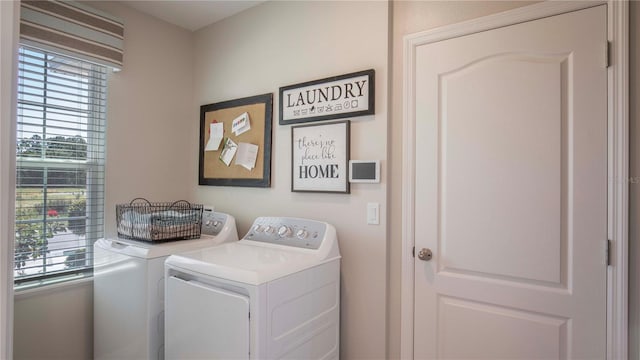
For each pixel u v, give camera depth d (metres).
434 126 1.59
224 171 2.29
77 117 2.00
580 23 1.30
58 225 1.93
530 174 1.38
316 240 1.63
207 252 1.57
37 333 1.81
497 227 1.44
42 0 1.76
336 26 1.82
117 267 1.71
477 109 1.49
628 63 1.22
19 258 1.78
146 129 2.29
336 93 1.79
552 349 1.34
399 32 1.69
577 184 1.30
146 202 2.29
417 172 1.62
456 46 1.54
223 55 2.37
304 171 1.90
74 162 1.99
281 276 1.29
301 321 1.40
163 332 1.60
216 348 1.27
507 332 1.42
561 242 1.33
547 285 1.35
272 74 2.09
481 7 1.50
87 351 1.99
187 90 2.54
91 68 2.05
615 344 1.22
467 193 1.51
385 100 1.65
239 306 1.21
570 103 1.32
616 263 1.23
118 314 1.70
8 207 0.54
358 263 1.72
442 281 1.56
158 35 2.36
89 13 1.94
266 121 2.08
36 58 1.82
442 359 1.55
